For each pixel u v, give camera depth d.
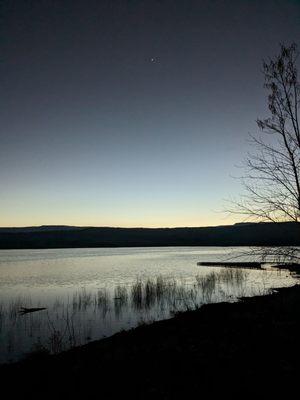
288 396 7.89
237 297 32.19
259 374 9.30
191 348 12.75
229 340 13.34
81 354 14.29
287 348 11.30
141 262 93.06
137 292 35.03
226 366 10.25
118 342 15.97
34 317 25.95
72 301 33.09
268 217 12.77
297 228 12.51
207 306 25.03
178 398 8.45
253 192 13.09
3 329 22.11
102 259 111.75
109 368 11.43
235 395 8.26
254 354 11.07
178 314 23.28
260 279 47.75
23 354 16.61
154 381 9.73
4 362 15.43
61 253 172.50
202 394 8.52
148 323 22.19
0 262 98.44
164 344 14.04
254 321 16.80
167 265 80.50
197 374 9.88
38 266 81.81
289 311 18.25
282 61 12.77
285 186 12.57
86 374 11.10
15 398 9.89
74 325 23.20
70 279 53.50
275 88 12.91
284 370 9.34
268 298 26.05
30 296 36.97
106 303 31.34
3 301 33.97
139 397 8.77
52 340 18.58
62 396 9.55
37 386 10.66
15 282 50.12
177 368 10.60
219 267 71.19
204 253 152.38
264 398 7.94
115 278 54.09
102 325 23.19
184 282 45.66
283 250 12.29
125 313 27.16
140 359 12.05
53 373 11.73
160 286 39.31
